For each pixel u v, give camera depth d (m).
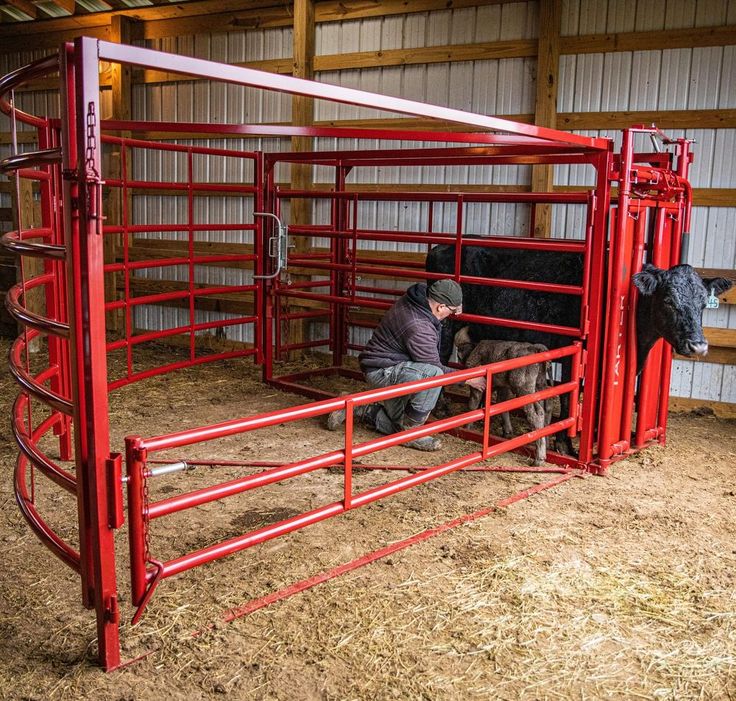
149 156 8.38
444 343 5.04
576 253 4.36
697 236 5.89
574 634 2.67
